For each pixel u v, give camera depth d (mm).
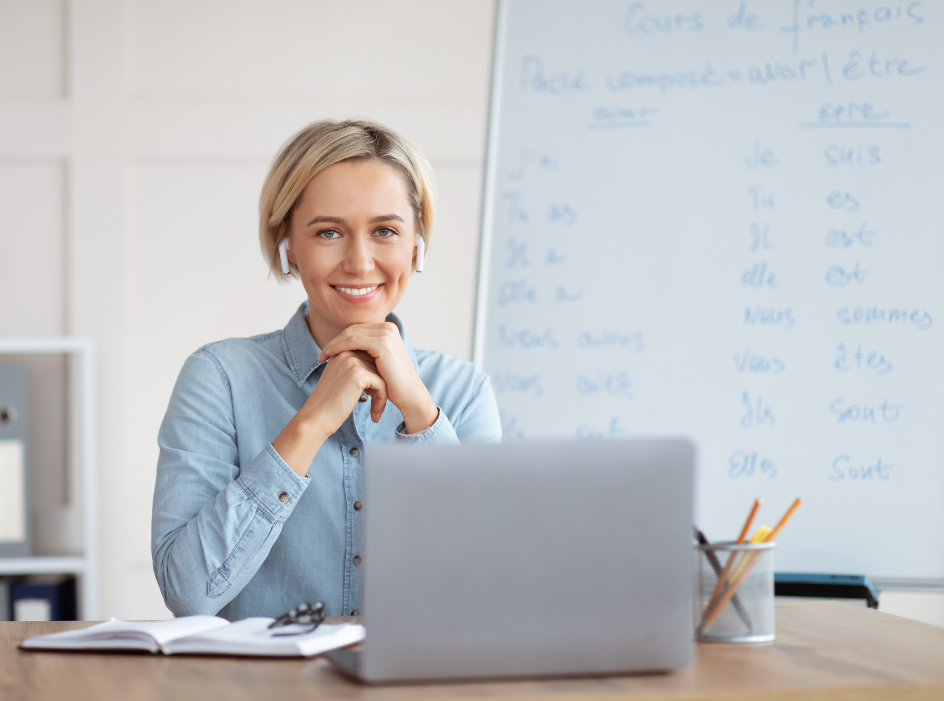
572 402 1741
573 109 1807
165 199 2633
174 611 994
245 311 2645
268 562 1172
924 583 1642
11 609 2299
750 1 1808
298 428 1023
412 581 639
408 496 640
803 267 1731
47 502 2580
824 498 1666
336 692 621
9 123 2596
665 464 670
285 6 2656
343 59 2662
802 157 1758
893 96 1759
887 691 621
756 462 1686
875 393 1687
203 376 1205
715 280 1747
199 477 1110
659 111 1794
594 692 612
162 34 2639
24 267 2605
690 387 1722
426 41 2672
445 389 1315
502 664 648
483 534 646
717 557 792
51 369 2598
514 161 1804
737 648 765
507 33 1829
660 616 663
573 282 1771
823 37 1785
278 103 2637
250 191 2646
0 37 2619
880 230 1729
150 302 2627
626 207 1778
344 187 1172
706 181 1769
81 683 661
